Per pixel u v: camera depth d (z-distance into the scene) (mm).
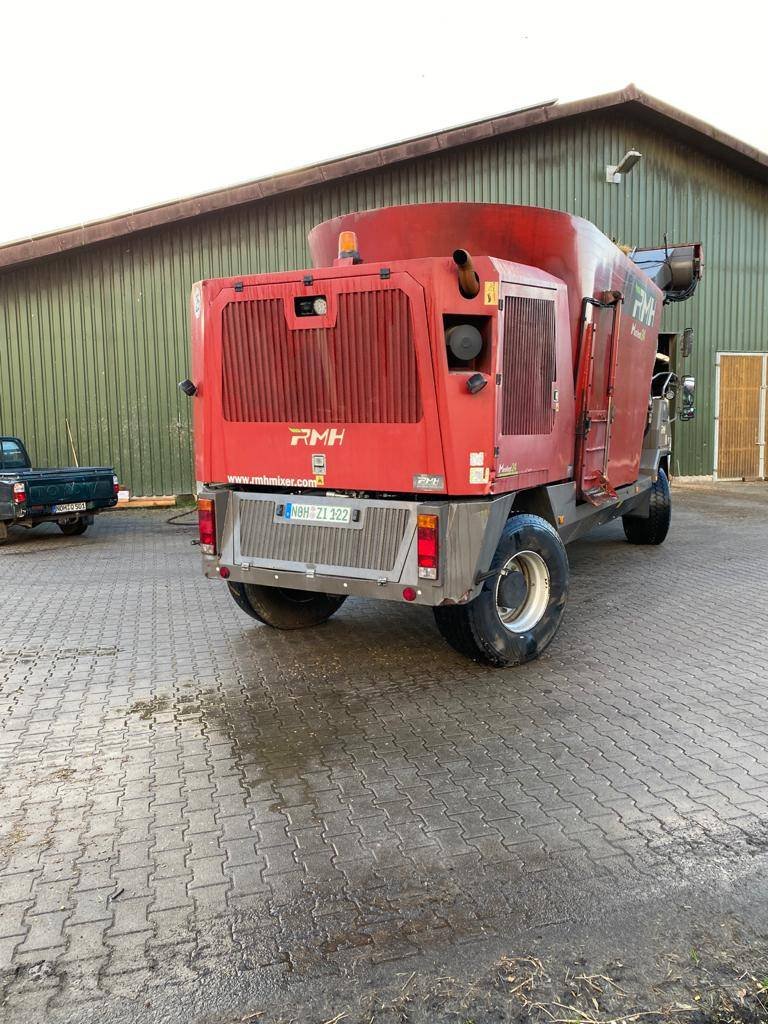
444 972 2674
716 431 18953
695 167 17922
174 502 15531
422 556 4883
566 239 6090
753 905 2994
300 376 5266
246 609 6605
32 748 4516
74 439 15219
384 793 3916
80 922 2967
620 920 2918
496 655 5551
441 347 4754
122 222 14305
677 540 11281
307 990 2605
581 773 4090
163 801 3885
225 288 5438
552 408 5828
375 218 5836
